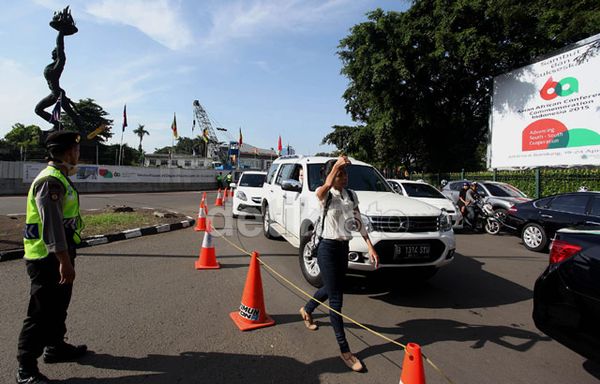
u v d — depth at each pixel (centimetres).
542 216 834
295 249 768
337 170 343
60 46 3170
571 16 1661
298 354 337
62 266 272
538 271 657
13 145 5534
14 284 503
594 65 1267
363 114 2867
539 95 1478
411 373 241
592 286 289
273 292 504
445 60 1952
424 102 2192
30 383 276
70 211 298
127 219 1056
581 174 1361
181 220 1117
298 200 604
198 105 6931
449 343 369
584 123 1302
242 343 355
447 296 509
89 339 353
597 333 281
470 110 2436
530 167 1528
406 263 468
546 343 373
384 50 2081
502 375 312
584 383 302
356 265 459
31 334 277
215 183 3716
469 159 2561
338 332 327
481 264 705
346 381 295
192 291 497
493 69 2042
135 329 378
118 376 295
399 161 2678
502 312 454
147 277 556
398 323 415
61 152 291
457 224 1060
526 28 1867
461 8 1859
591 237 321
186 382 289
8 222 967
